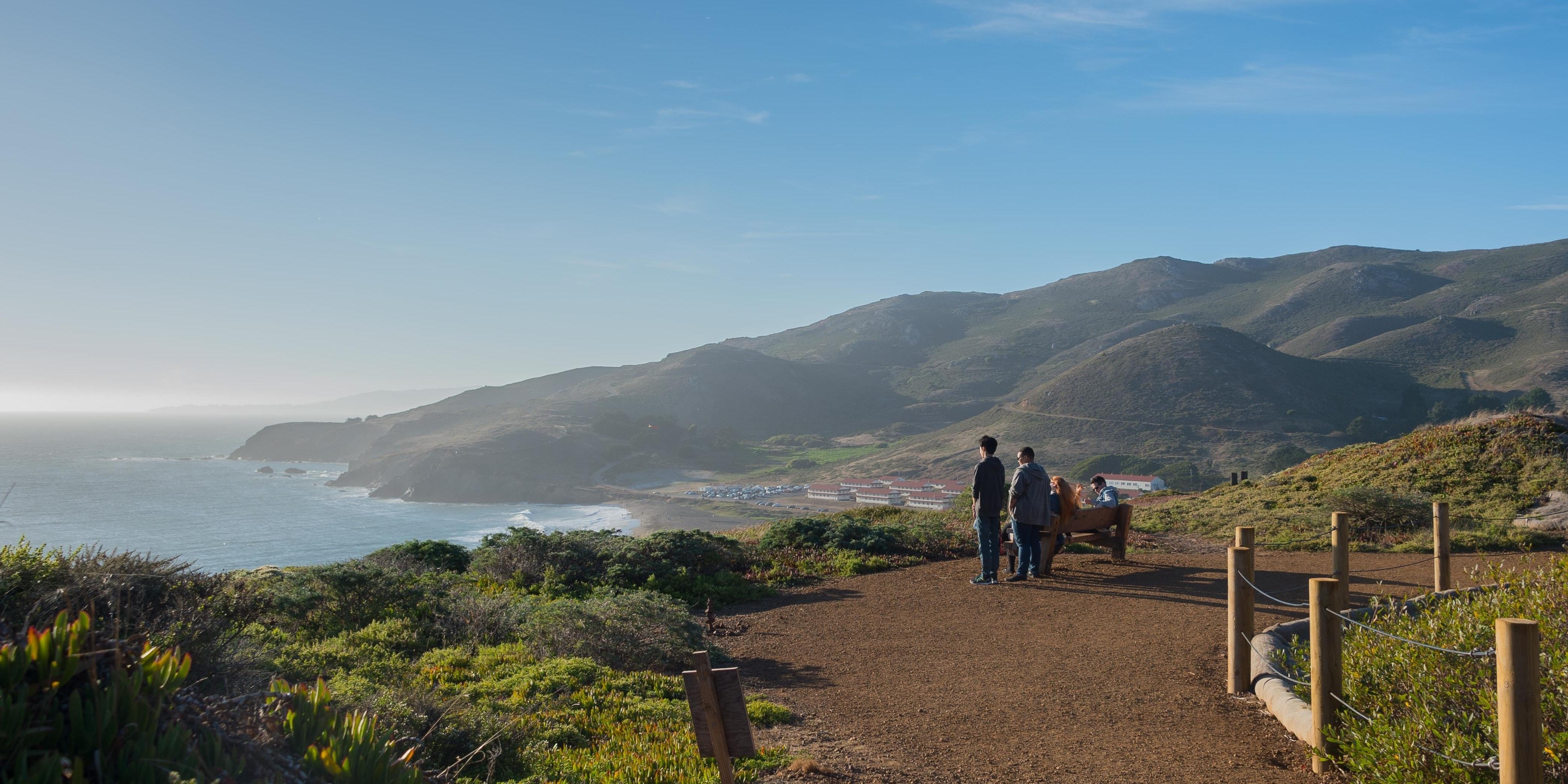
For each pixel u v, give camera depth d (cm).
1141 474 14038
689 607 1153
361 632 879
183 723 259
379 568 1031
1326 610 515
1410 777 415
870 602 1129
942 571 1332
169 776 235
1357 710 487
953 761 551
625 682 724
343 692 546
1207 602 1024
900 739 599
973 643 884
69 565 549
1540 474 1772
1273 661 673
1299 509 1864
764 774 516
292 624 919
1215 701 664
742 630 1002
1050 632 914
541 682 700
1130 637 875
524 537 1354
